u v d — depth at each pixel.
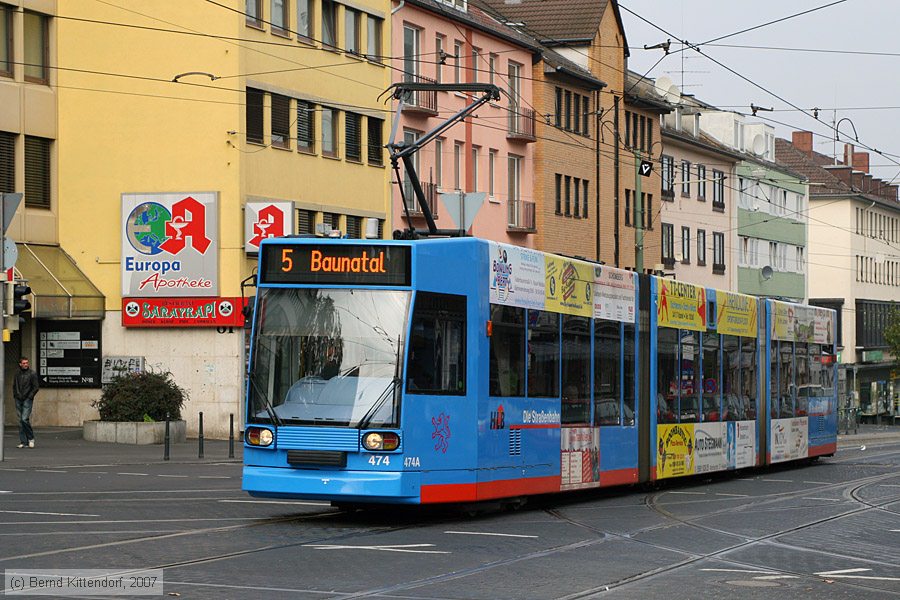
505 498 21.77
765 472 36.62
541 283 22.84
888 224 123.62
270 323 19.64
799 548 18.42
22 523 18.81
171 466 32.06
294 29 47.28
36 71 45.28
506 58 61.72
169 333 44.34
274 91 46.00
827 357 41.94
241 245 44.00
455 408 20.05
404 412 19.03
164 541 16.81
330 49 49.22
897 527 21.52
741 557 17.17
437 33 56.31
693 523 21.48
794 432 37.78
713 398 31.34
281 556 15.60
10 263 31.38
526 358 22.19
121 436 39.03
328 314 19.47
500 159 61.28
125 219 44.75
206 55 44.53
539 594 13.38
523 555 16.42
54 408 44.91
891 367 120.19
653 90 81.69
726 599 13.45
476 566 15.27
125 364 44.38
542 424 22.69
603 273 25.53
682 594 13.72
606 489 28.48
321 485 18.94
